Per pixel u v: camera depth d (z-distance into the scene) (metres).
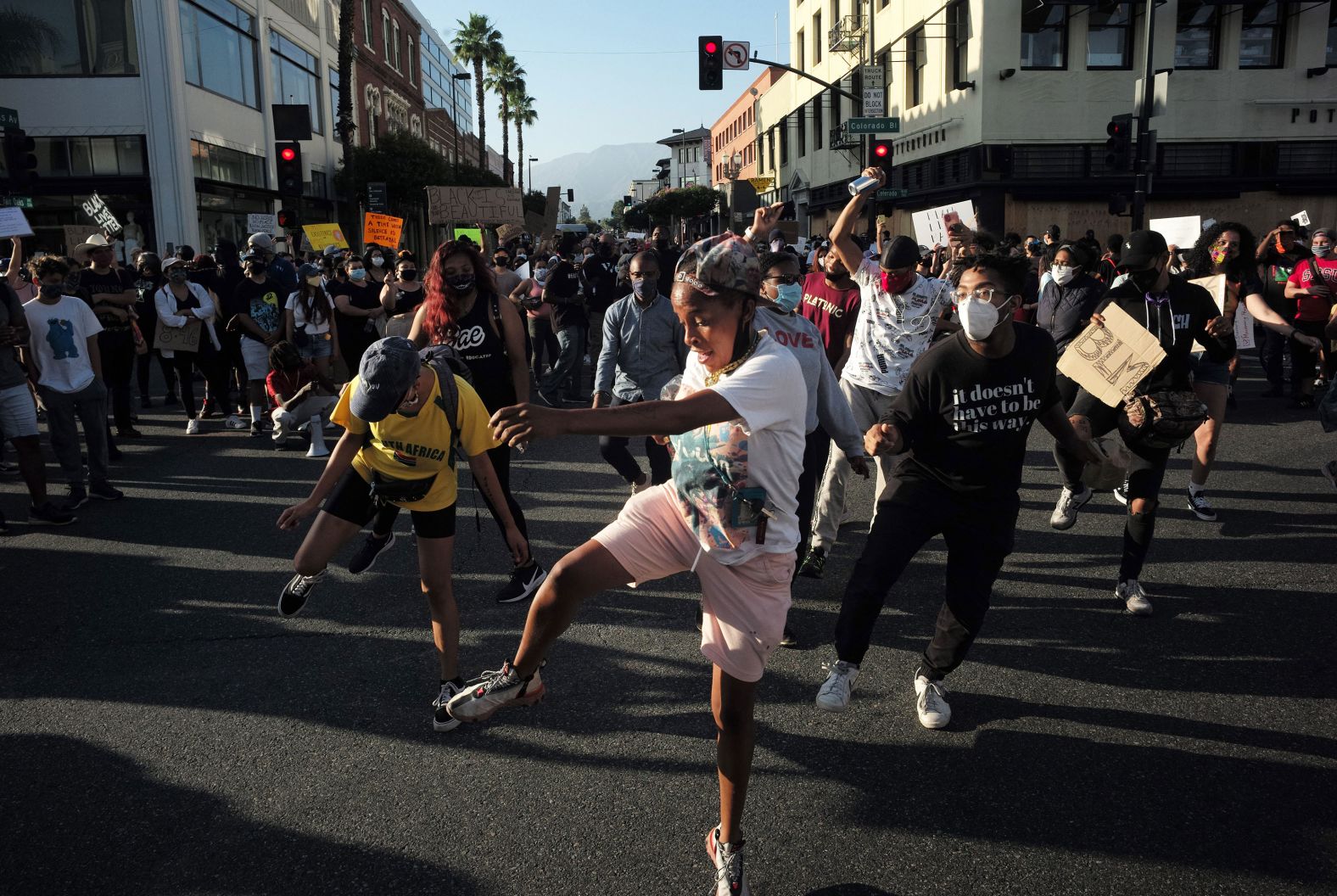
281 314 9.80
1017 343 3.44
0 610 4.98
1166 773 3.31
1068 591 5.11
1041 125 24.00
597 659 4.30
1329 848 2.87
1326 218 24.88
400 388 3.25
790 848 2.92
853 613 3.57
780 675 4.16
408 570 5.55
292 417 8.71
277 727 3.70
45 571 5.61
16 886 2.76
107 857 2.90
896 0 30.17
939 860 2.85
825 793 3.21
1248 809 3.09
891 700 3.90
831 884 2.75
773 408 2.32
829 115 39.69
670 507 2.57
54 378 6.80
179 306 9.85
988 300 3.33
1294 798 3.14
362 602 5.05
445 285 4.80
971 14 24.31
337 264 11.30
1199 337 4.79
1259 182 24.33
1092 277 6.29
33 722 3.76
